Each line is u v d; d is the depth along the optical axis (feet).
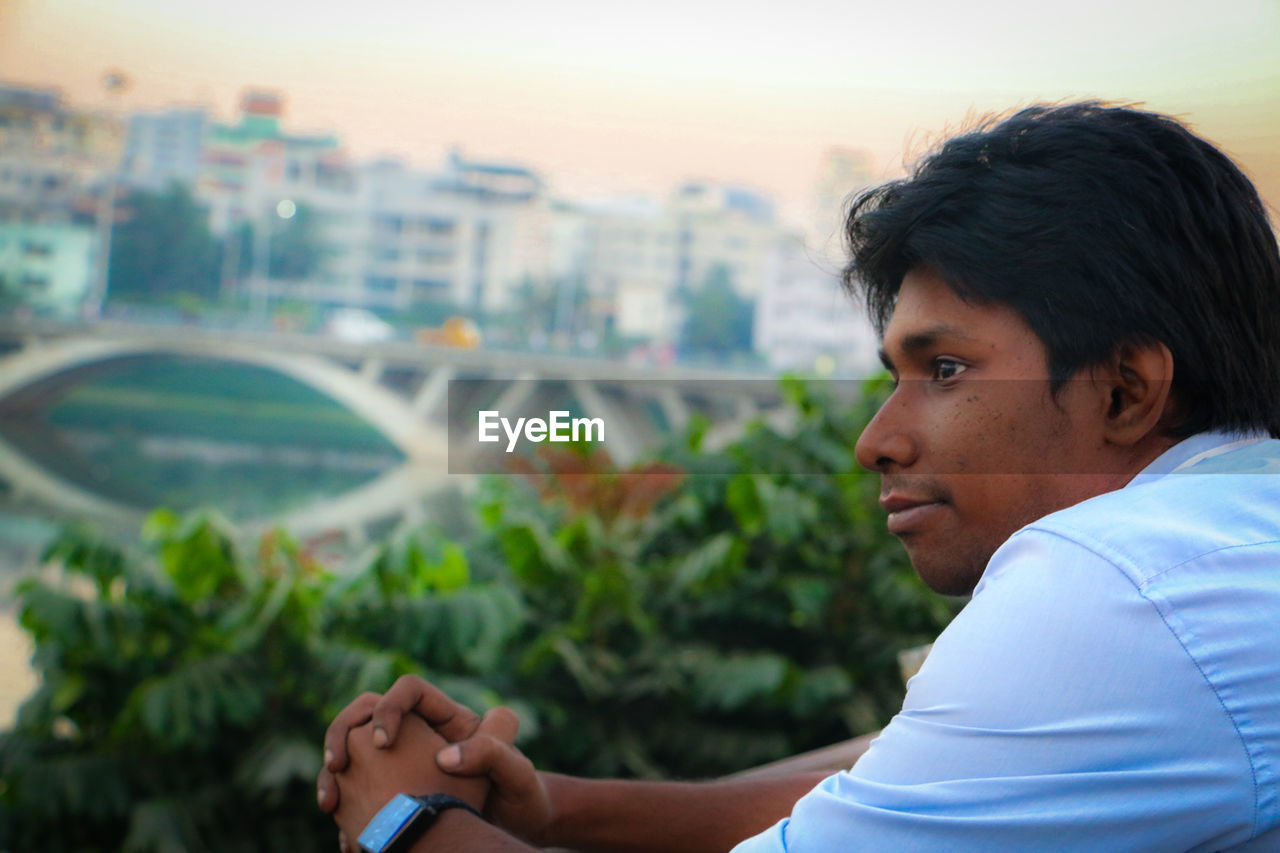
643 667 8.57
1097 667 1.88
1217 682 1.85
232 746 7.47
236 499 119.34
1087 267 2.11
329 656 7.47
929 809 1.90
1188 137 2.24
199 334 153.48
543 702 8.04
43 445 141.79
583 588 8.80
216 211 255.09
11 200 235.81
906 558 9.30
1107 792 1.84
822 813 2.00
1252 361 2.23
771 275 238.27
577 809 2.89
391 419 129.90
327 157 262.47
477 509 9.63
